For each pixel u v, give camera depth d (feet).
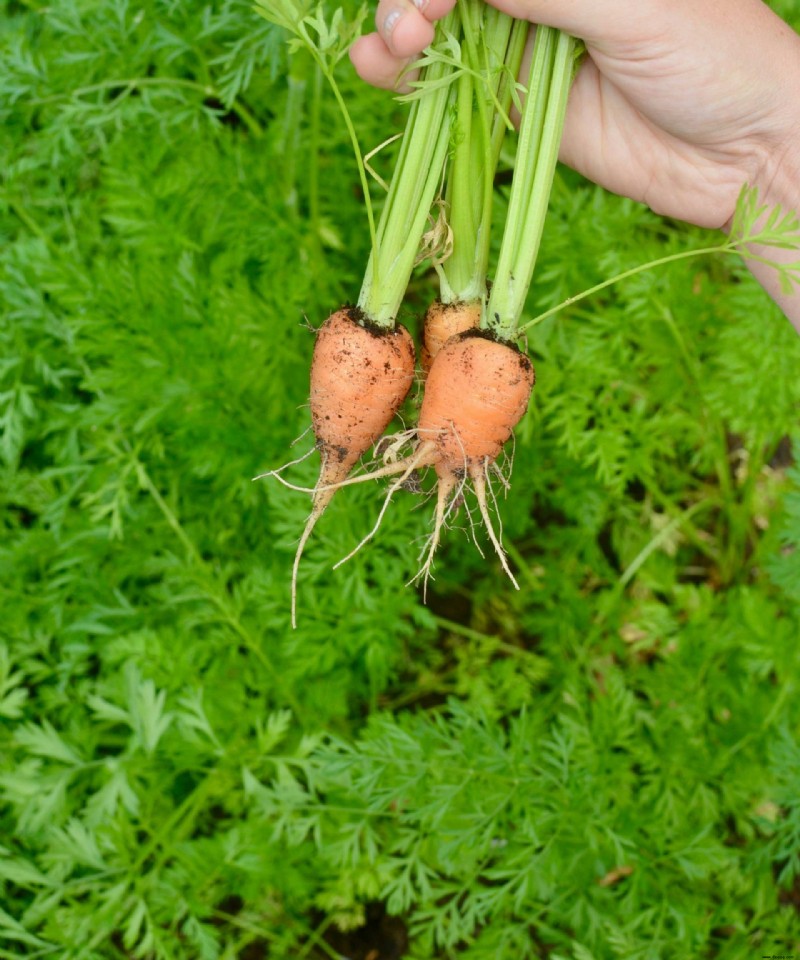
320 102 2.07
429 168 1.55
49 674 2.07
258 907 2.01
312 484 1.96
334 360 1.58
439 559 2.27
